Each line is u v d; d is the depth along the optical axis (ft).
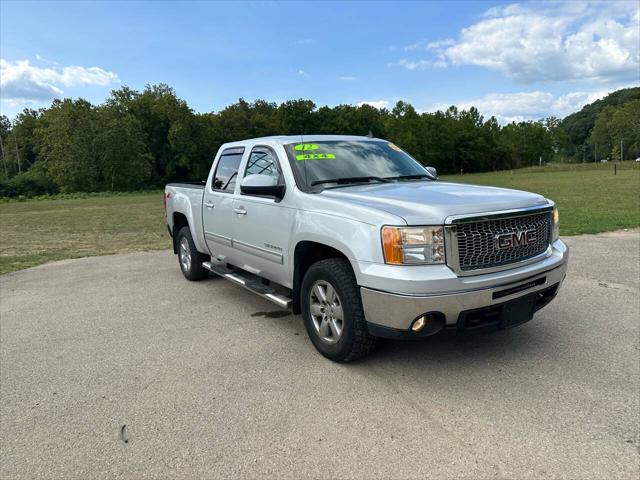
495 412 9.91
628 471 7.93
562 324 14.97
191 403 10.80
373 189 13.21
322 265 12.32
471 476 7.94
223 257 18.88
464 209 10.73
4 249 37.47
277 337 14.92
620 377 11.25
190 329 15.96
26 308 19.48
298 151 14.83
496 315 11.18
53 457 8.93
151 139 254.06
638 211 45.78
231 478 8.14
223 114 281.13
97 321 17.24
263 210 14.94
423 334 10.53
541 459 8.32
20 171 301.63
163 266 27.66
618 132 431.02
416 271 10.24
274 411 10.29
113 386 11.82
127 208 89.86
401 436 9.18
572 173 199.62
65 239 43.37
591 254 25.79
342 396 10.84
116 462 8.71
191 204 21.09
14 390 11.78
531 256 11.93
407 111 320.09
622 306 16.66
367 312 10.98
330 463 8.43
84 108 221.05
